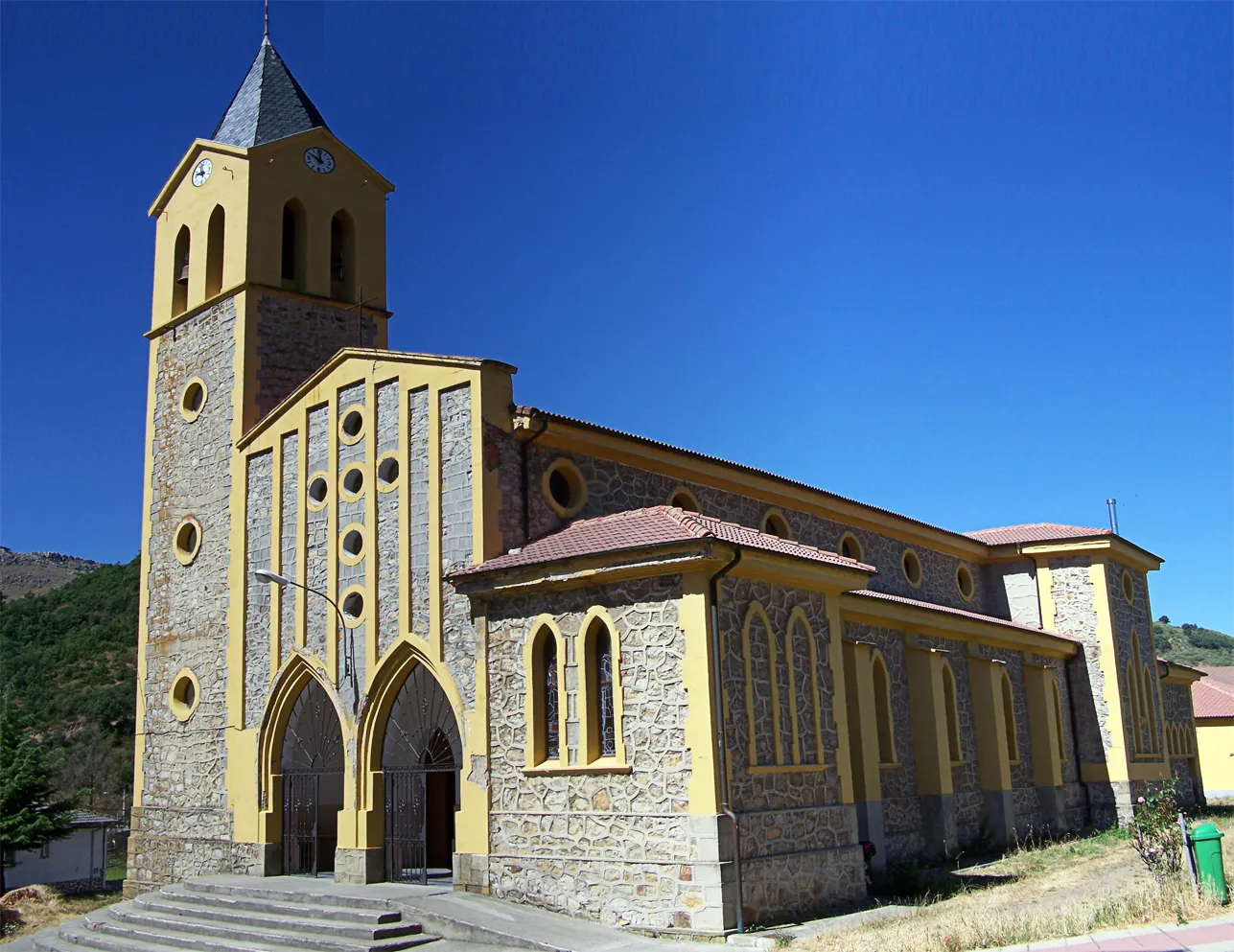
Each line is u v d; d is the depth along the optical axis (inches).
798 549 779.4
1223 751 2118.6
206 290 1061.1
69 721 2309.3
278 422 950.4
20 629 2684.5
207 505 1007.0
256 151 1039.0
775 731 719.7
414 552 822.5
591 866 684.7
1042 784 1211.9
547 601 738.8
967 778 1072.8
